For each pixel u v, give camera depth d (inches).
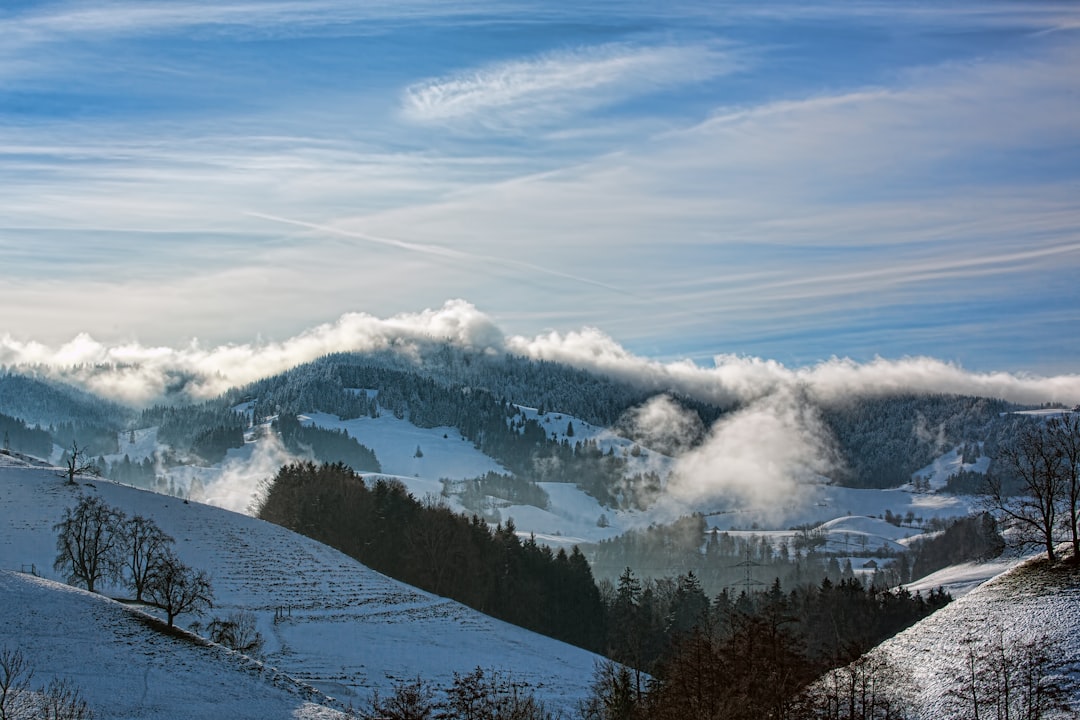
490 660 3954.2
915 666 2618.1
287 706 2449.6
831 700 2465.6
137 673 2447.1
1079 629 2436.0
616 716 2967.5
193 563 4643.2
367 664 3531.0
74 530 3964.1
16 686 2143.2
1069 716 2092.8
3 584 2913.4
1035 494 3051.2
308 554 5255.9
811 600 5669.3
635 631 5354.3
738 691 2623.0
